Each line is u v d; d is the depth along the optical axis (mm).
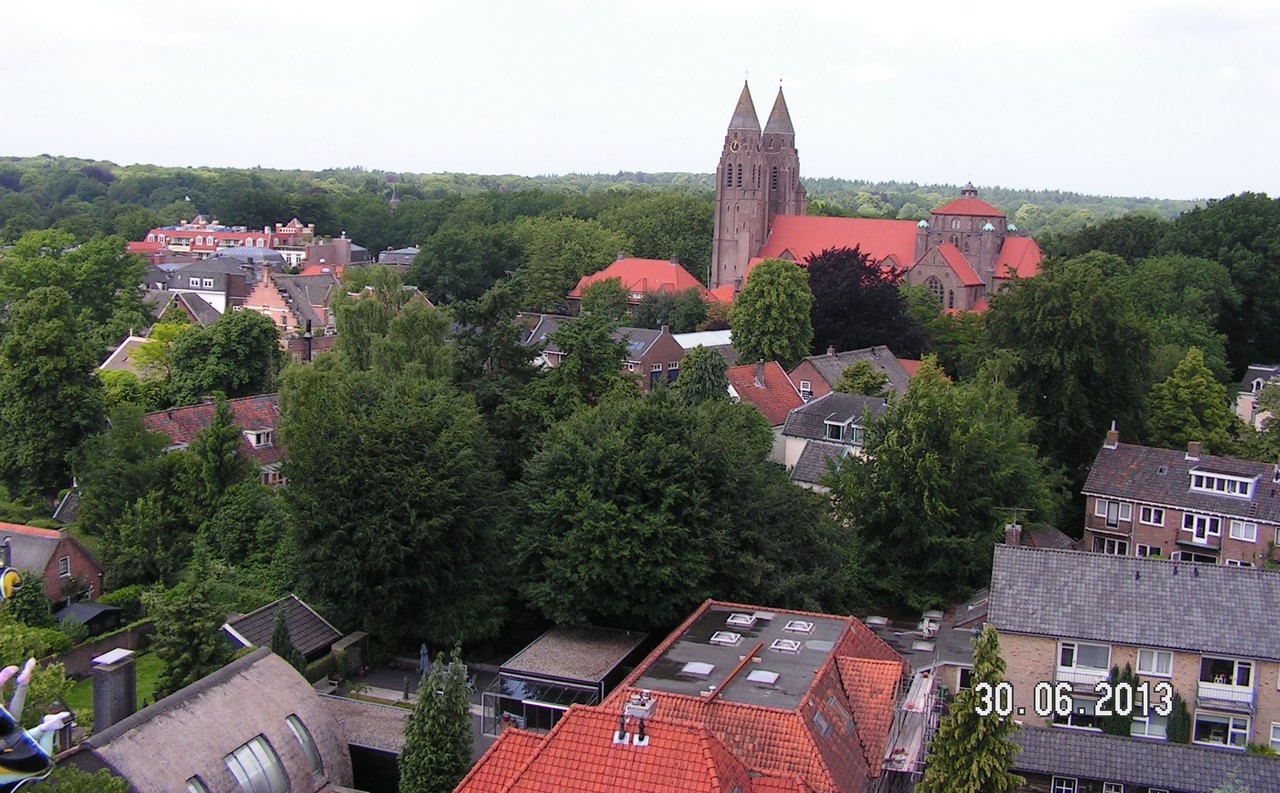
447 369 74812
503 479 65312
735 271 170250
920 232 158750
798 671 42344
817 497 66938
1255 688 45500
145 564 65438
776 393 98750
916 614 65562
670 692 39812
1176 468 74812
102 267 134000
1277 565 68188
